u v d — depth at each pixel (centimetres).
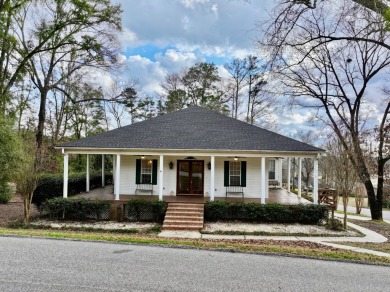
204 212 1526
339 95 2016
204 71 4194
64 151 1645
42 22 2334
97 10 2358
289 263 779
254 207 1510
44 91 2655
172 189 1848
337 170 1580
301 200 1772
